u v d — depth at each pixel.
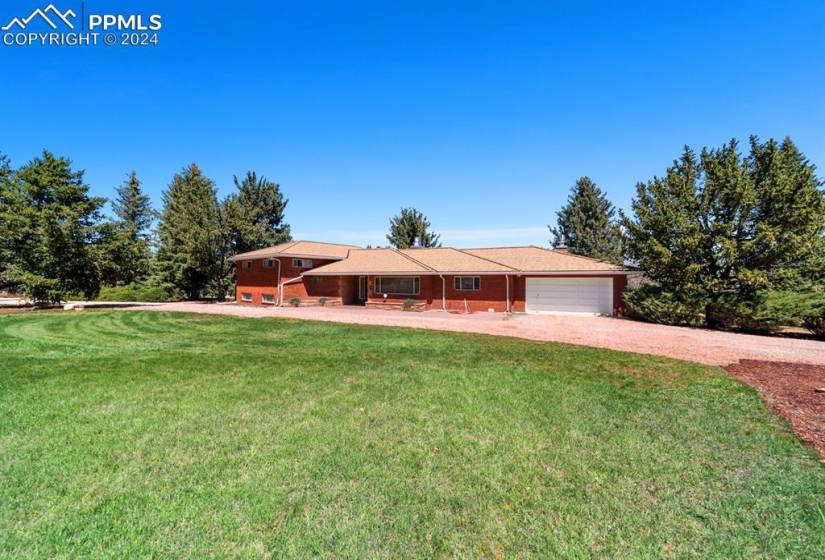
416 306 22.83
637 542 2.82
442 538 2.85
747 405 5.87
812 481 3.69
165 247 33.91
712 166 16.09
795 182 14.24
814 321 13.50
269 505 3.20
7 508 3.11
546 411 5.56
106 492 3.36
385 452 4.21
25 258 21.20
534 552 2.71
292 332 13.34
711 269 16.20
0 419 5.02
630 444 4.48
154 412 5.35
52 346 10.52
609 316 19.61
